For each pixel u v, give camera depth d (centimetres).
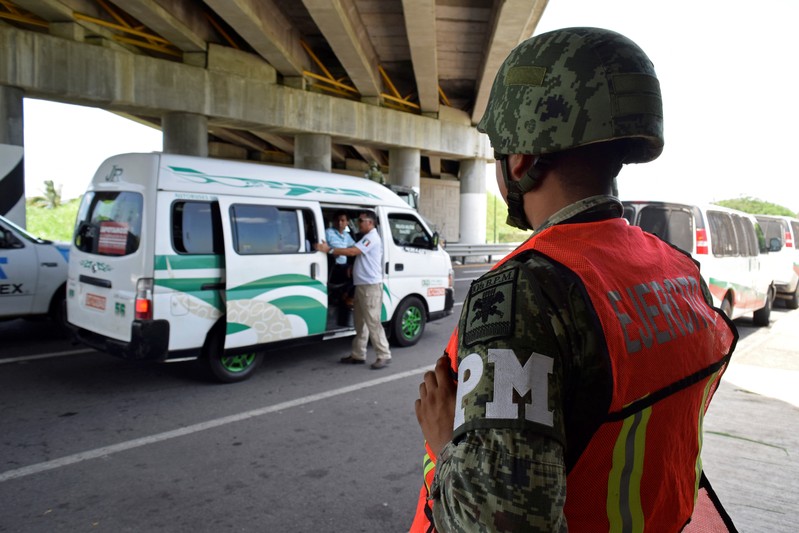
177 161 521
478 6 1407
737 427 444
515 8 1184
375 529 304
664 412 90
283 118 1662
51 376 564
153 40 1416
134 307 489
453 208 3384
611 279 89
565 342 81
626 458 85
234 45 1572
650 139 93
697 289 112
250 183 562
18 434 418
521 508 71
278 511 319
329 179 653
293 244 587
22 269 674
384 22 1509
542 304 81
